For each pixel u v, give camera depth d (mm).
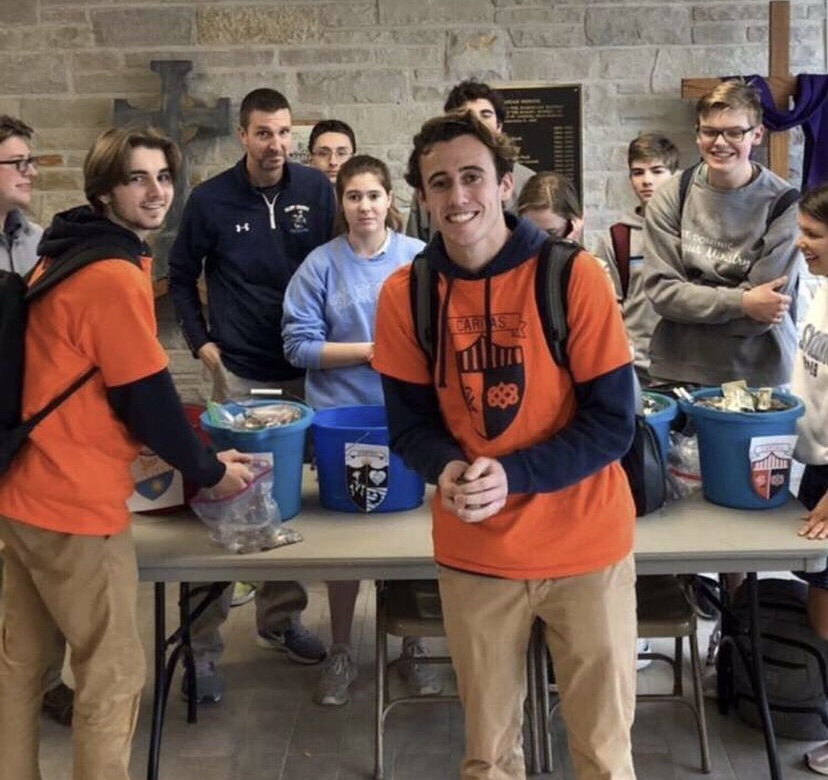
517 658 1939
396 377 1930
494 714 1944
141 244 2129
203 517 2367
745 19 4551
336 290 3018
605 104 4621
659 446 2404
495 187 1769
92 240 2057
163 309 4809
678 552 2201
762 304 2652
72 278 2008
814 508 2484
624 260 3475
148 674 3156
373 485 2453
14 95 4680
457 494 1732
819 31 4586
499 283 1799
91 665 2104
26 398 2035
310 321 3023
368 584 3840
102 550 2080
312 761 2701
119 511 2113
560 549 1843
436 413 1945
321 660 3213
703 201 2842
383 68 4613
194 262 3410
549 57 4598
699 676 2582
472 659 1919
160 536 2385
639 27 4566
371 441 2434
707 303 2756
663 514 2410
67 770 2686
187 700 2939
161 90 4586
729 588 2928
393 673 3115
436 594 2623
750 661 2580
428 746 2762
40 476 2045
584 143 4648
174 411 2082
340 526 2414
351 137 3951
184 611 2686
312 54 4613
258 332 3326
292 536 2324
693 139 4625
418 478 2502
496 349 1803
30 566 2094
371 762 2693
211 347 3361
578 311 1761
